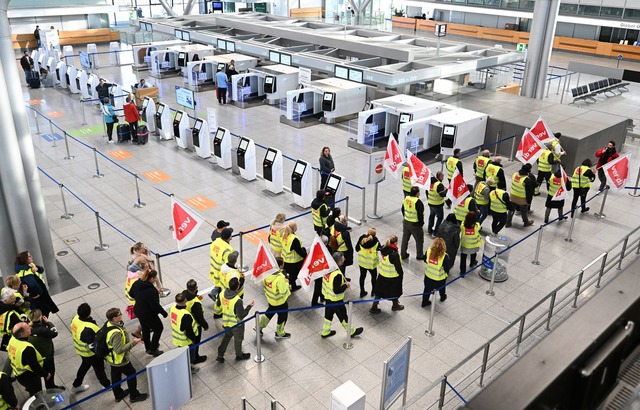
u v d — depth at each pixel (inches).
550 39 759.7
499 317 363.9
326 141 708.7
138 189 519.5
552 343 97.8
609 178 483.8
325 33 928.9
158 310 310.8
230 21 1067.3
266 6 1608.0
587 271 418.3
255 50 896.3
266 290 324.8
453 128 613.3
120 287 394.3
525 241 462.3
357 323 355.9
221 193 552.4
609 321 102.8
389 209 521.7
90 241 456.4
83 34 1339.8
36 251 379.9
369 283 401.1
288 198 542.9
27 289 324.5
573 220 458.6
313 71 956.0
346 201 468.1
